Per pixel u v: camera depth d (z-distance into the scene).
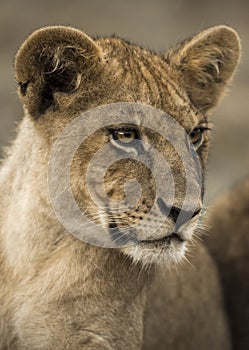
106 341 10.35
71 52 9.85
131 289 10.41
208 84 11.28
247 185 14.90
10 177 10.54
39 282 10.16
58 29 9.76
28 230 10.20
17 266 10.30
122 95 9.90
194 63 10.91
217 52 11.21
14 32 33.12
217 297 13.34
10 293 10.34
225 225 14.39
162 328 12.22
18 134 10.62
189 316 12.62
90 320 10.26
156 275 11.20
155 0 37.75
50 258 10.16
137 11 36.22
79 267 10.12
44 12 35.22
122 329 10.44
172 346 12.40
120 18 35.38
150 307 12.02
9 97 25.95
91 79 9.92
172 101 10.06
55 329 10.20
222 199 14.89
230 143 24.97
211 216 14.41
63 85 9.91
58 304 10.16
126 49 10.43
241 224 14.38
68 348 10.24
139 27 34.59
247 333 13.88
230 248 14.20
